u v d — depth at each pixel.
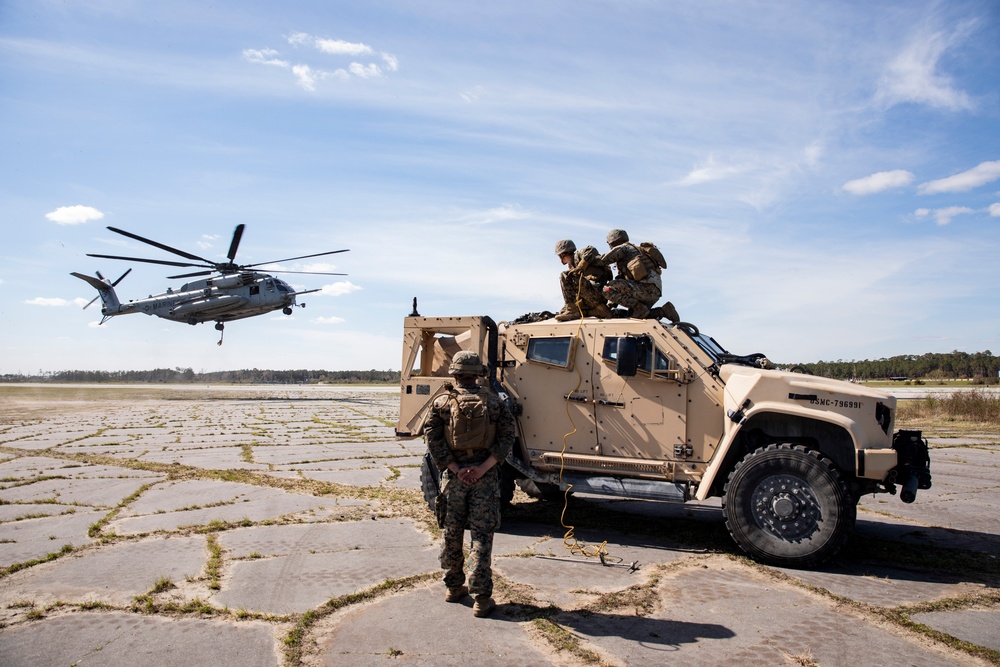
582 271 6.21
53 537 5.36
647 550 5.12
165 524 5.86
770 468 4.76
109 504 6.77
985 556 5.02
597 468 5.75
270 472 9.16
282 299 34.44
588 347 5.90
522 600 3.87
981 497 7.77
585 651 3.15
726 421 5.23
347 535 5.48
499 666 2.99
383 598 3.93
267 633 3.38
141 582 4.20
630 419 5.67
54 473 8.96
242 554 4.87
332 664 3.01
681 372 5.46
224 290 32.69
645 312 6.06
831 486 4.57
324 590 4.04
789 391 4.95
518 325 6.27
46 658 3.06
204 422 19.12
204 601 3.84
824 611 3.74
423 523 5.95
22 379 135.00
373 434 15.32
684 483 5.45
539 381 6.07
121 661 3.03
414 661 3.04
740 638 3.33
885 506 7.21
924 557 4.96
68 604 3.81
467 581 3.78
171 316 34.09
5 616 3.63
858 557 4.97
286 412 24.41
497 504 3.81
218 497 7.17
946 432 16.73
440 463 3.77
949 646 3.24
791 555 4.63
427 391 6.32
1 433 15.49
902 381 59.81
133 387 71.81
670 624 3.52
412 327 6.48
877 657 3.11
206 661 3.03
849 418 4.75
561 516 6.22
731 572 4.52
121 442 13.30
